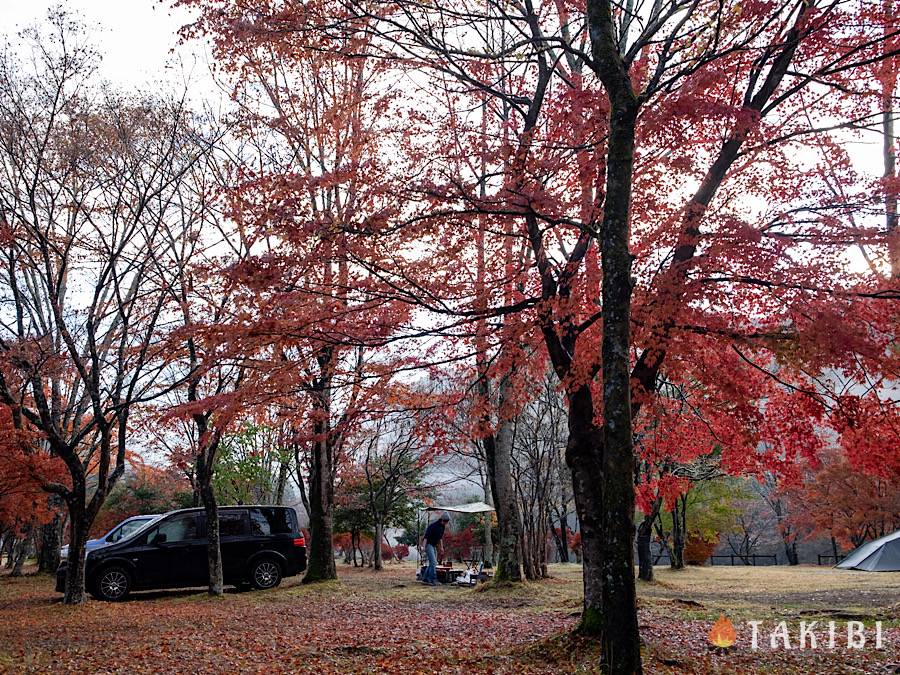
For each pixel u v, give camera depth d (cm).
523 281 998
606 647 602
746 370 971
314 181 798
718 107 774
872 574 2380
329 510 1948
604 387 635
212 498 1664
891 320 800
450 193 792
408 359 1031
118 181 1483
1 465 1499
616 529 609
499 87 1044
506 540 1734
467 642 957
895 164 1083
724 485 2900
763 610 1257
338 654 895
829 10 794
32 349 1461
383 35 871
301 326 827
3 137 1411
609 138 692
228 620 1241
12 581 2247
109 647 981
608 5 711
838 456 3114
